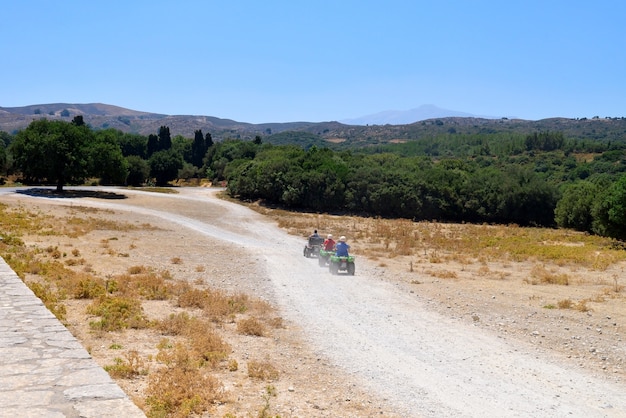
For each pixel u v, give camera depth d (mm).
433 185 64625
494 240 39344
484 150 161875
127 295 15617
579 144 150750
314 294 18469
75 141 64188
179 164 110438
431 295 18953
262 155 87875
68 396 5164
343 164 71875
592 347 12922
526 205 64562
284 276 22047
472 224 62250
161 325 12250
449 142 197500
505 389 9938
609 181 57156
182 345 11000
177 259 24109
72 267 20141
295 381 9711
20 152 62938
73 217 41094
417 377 10406
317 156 74500
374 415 8398
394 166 77562
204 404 7992
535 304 17750
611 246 38531
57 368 5941
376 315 15656
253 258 27156
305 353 11602
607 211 40625
